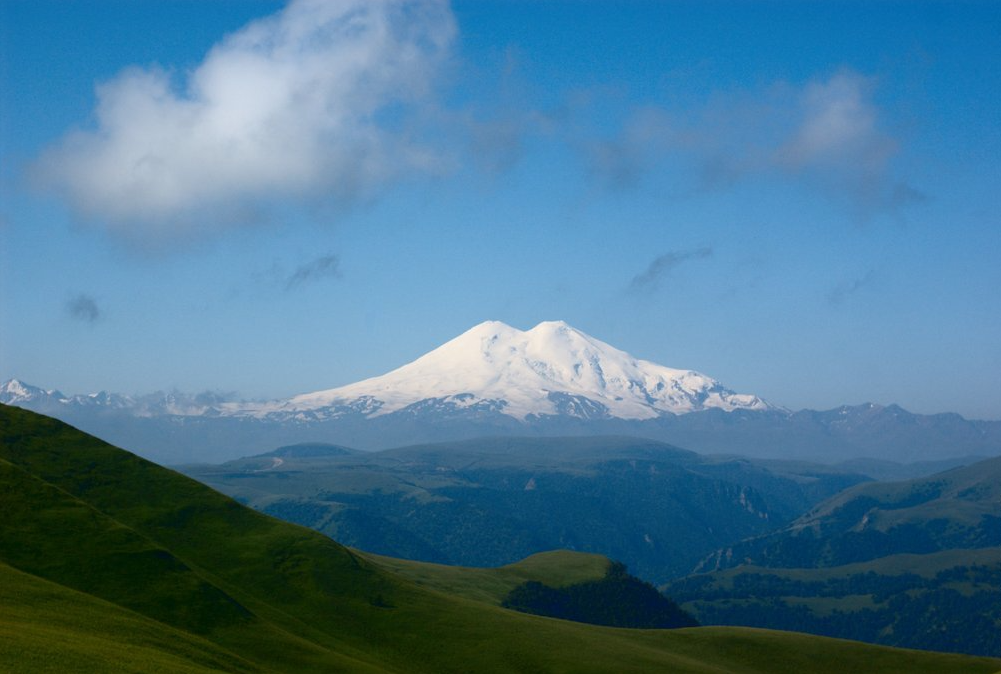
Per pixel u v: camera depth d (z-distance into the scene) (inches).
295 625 5802.2
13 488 5836.6
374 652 5900.6
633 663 6412.4
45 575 5103.3
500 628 6624.0
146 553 5536.4
